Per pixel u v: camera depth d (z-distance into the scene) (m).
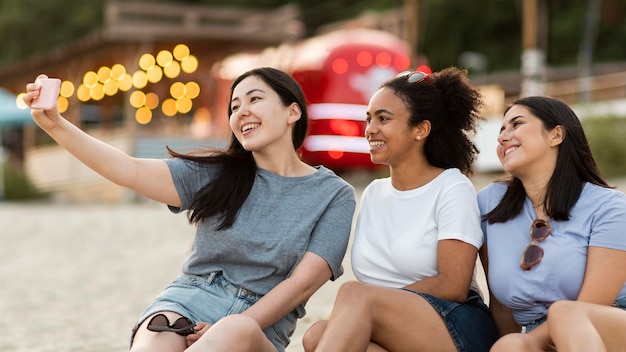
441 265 3.72
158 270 9.30
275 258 3.84
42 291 8.22
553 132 3.63
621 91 22.02
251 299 3.86
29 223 15.35
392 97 3.88
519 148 3.65
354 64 17.55
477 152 4.08
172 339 3.63
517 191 3.75
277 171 4.04
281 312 3.72
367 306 3.52
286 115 4.02
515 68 39.31
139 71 20.47
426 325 3.57
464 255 3.70
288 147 4.07
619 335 3.21
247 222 3.89
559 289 3.53
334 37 18.22
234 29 19.78
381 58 17.67
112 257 10.53
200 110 25.44
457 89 3.93
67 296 7.87
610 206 3.51
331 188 3.99
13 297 7.92
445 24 41.94
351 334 3.45
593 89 22.77
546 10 38.62
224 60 22.19
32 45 45.47
